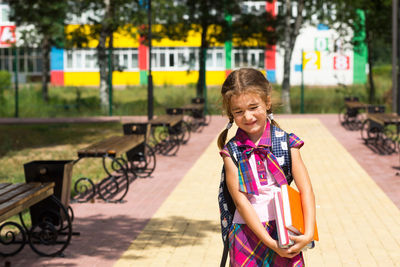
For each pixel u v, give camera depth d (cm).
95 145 883
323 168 1103
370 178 992
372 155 1270
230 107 287
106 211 775
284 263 288
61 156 1333
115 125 2105
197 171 1088
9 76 3241
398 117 1327
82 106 2561
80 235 656
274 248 275
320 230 668
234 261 292
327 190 895
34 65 4722
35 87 2880
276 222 275
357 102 1969
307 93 2955
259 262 288
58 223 612
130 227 691
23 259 575
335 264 548
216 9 2702
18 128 2008
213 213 758
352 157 1241
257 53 4259
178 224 703
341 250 591
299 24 2503
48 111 2548
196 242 625
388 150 1339
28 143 1599
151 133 1641
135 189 924
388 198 833
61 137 1739
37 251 584
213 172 1076
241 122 285
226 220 296
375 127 1435
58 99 2792
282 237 268
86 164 1202
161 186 946
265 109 285
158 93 2977
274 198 278
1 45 4262
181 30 2717
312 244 276
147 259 568
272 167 286
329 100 2755
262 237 278
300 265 288
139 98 2888
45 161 636
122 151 852
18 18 2819
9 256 584
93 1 2612
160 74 4369
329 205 794
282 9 2722
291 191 277
